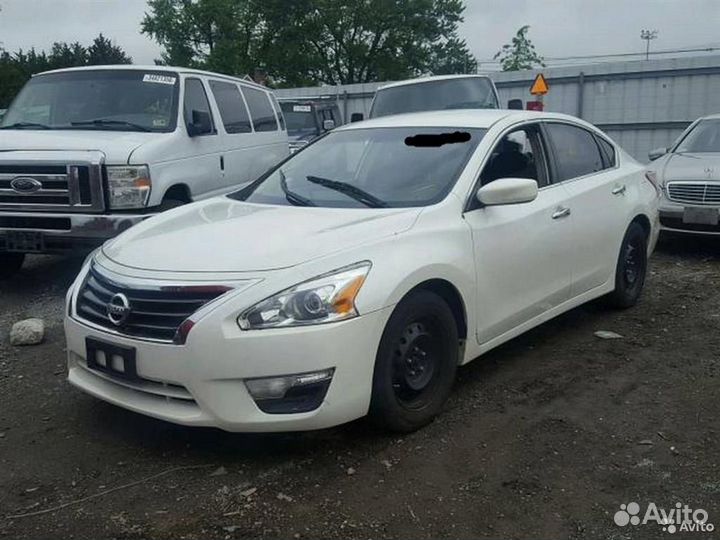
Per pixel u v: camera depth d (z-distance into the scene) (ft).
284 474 11.48
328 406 11.21
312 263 11.43
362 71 158.92
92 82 25.08
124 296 11.69
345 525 10.14
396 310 12.03
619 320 19.53
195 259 11.93
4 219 21.49
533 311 15.74
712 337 18.08
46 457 12.19
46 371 16.15
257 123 29.91
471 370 15.88
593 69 59.72
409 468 11.62
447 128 15.98
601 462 11.87
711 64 55.26
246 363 10.89
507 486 11.12
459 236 13.51
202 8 154.30
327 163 16.29
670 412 13.74
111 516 10.44
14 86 179.01
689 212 28.02
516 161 15.92
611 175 19.15
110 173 20.97
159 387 11.47
